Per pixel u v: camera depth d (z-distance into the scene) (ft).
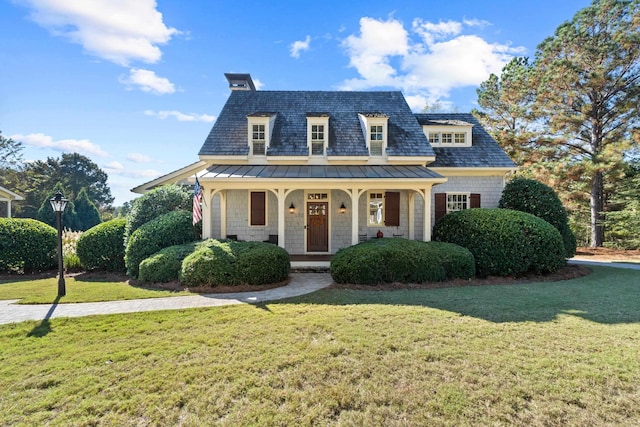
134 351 16.47
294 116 52.60
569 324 19.58
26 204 135.64
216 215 48.39
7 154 127.65
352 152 47.39
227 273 31.24
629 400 11.91
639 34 59.47
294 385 13.08
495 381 13.12
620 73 64.08
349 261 32.45
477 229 37.55
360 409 11.62
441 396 12.21
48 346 17.42
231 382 13.37
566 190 73.87
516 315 21.43
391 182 39.29
